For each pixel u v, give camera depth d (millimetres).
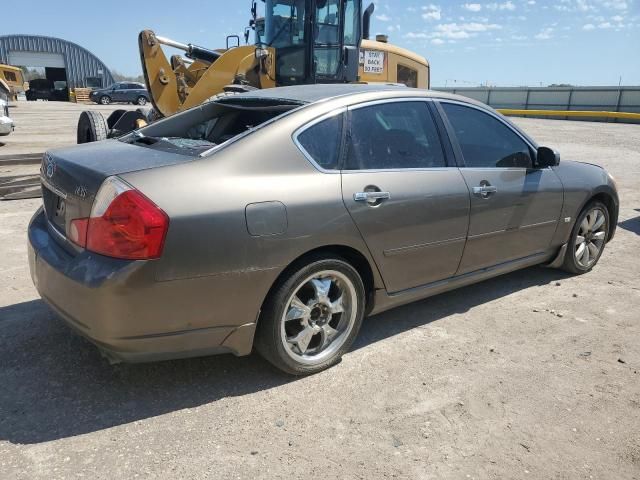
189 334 2730
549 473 2488
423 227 3500
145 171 2670
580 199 4715
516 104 40750
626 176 11141
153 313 2602
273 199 2838
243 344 2920
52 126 18906
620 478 2475
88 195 2668
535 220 4348
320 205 2986
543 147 4289
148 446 2568
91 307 2557
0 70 36312
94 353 3365
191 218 2604
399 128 3570
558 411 2947
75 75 55312
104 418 2766
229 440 2633
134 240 2508
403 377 3234
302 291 3127
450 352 3559
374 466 2490
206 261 2648
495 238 4051
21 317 3801
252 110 3377
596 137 20297
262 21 10188
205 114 3609
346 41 9828
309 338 3168
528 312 4230
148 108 9766
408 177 3438
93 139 8312
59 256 2787
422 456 2566
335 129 3254
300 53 9414
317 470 2453
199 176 2721
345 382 3164
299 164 3025
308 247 2949
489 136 4109
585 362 3479
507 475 2465
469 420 2848
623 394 3127
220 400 2949
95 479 2348
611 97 35750
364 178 3232
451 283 3877
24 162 9883
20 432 2631
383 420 2822
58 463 2434
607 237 5293
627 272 5230
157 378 3131
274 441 2635
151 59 9172
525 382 3223
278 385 3107
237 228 2713
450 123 3859
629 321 4113
